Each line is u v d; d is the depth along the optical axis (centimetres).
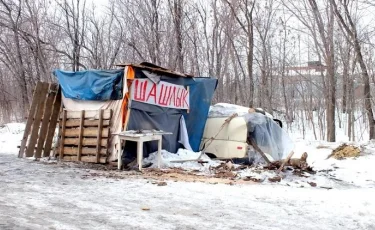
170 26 2128
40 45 2288
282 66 2669
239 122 1060
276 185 766
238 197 624
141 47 2181
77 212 502
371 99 1727
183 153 1016
